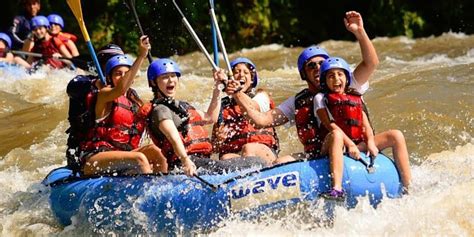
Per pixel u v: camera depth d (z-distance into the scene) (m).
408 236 12.02
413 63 26.88
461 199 12.77
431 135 17.45
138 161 13.36
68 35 29.61
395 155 13.06
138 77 26.20
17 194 15.04
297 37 35.91
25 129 20.50
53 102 23.19
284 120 14.25
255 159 13.58
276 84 23.86
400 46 32.22
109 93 13.52
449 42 32.47
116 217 12.96
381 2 35.19
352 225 12.19
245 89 15.40
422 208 12.50
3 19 36.22
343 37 36.09
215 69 14.33
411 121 18.38
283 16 36.19
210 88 23.61
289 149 17.25
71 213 13.52
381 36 35.19
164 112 13.23
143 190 12.77
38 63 28.56
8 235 13.80
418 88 21.06
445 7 34.88
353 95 13.42
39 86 25.45
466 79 22.08
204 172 12.94
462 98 19.73
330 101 13.25
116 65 13.67
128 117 14.00
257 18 35.66
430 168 14.84
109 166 13.67
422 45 32.16
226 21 35.25
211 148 14.02
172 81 13.48
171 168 13.36
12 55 28.98
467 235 11.98
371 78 23.25
